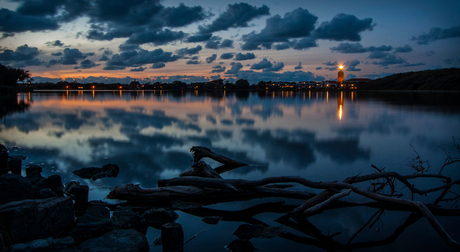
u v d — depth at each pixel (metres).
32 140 14.32
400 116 24.92
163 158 10.88
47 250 4.21
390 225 5.76
